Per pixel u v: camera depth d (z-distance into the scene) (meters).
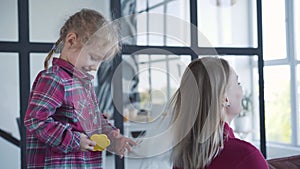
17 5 2.16
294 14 3.48
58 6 2.17
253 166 0.92
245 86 2.93
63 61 1.05
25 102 2.18
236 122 2.97
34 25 2.18
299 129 3.42
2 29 2.14
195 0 2.55
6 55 2.15
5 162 2.15
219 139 0.97
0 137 2.13
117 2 2.21
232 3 2.97
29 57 2.18
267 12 3.42
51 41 2.20
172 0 2.43
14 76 2.17
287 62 3.48
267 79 3.38
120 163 1.77
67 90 1.04
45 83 1.05
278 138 3.41
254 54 2.87
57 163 1.08
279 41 3.49
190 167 0.97
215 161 0.97
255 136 2.96
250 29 2.96
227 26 2.98
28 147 1.13
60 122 1.04
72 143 1.00
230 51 2.82
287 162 1.77
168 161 0.96
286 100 3.51
